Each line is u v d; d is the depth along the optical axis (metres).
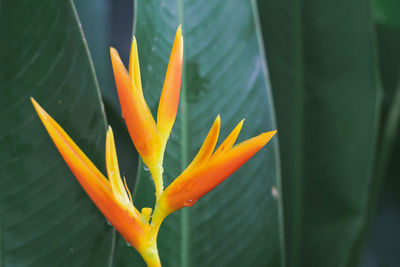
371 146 1.13
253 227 0.97
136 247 0.77
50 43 0.84
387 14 1.28
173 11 0.92
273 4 1.06
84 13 1.37
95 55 1.40
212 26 0.94
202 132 0.93
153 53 0.90
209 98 0.94
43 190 0.87
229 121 0.95
